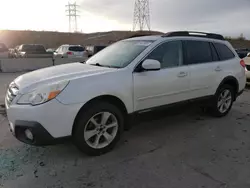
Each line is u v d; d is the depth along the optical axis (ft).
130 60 13.51
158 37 15.10
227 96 18.70
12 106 11.07
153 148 13.23
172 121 17.53
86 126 11.69
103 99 12.34
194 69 15.78
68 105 10.96
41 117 10.57
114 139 12.70
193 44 16.33
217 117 18.45
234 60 18.86
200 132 15.55
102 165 11.43
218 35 18.65
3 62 50.19
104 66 13.91
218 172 10.90
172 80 14.58
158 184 10.00
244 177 10.53
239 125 16.90
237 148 13.33
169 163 11.65
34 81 11.59
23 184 9.96
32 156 12.20
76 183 10.05
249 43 172.86
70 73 12.30
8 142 13.73
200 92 16.42
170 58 14.88
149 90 13.64
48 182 10.10
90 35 256.52
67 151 12.76
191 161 11.86
